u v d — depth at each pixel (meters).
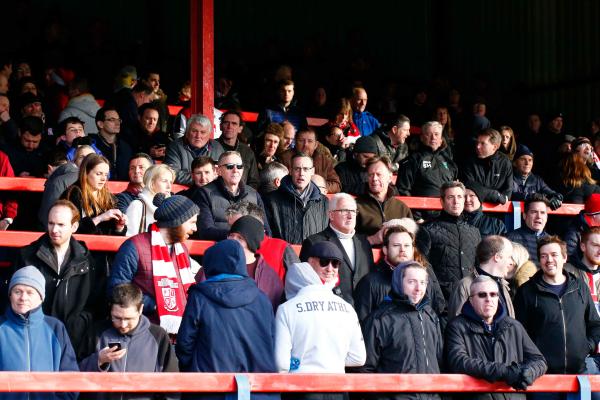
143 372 16.66
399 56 45.97
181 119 29.69
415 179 28.16
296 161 23.09
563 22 42.91
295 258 20.22
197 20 28.17
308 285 17.86
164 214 18.83
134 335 17.19
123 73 34.41
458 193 23.48
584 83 41.97
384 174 23.53
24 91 32.03
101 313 18.78
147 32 43.69
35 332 16.78
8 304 17.00
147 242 18.75
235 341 17.05
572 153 30.06
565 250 20.62
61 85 34.00
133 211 21.45
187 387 16.50
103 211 21.53
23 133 27.30
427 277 19.23
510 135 31.47
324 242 18.56
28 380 15.76
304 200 23.12
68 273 18.47
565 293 20.47
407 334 18.31
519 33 44.38
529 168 29.92
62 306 18.39
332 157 28.80
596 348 20.73
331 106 34.56
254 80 39.91
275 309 18.88
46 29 39.00
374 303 19.45
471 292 18.94
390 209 23.64
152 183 21.58
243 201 20.53
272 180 25.05
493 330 18.92
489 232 25.28
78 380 15.99
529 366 18.52
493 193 27.41
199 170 23.33
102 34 39.72
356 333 17.92
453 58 45.91
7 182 24.62
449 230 23.50
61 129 27.38
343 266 20.69
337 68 41.28
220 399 16.97
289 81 32.09
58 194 22.48
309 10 45.34
